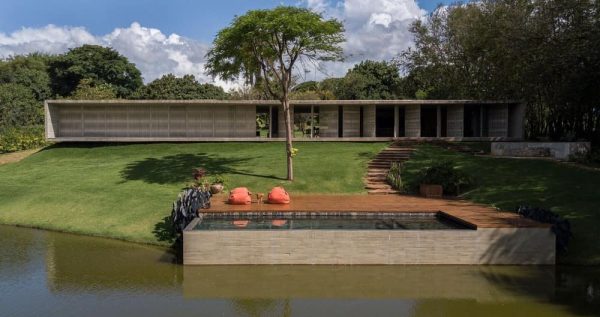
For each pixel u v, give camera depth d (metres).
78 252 13.15
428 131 33.84
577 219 13.57
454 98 39.50
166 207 16.83
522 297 9.58
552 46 23.22
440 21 41.16
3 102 43.91
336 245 11.62
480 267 11.51
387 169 21.83
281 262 11.62
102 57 63.03
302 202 16.05
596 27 20.64
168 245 13.86
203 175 19.83
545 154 22.84
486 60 31.12
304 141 29.11
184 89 56.53
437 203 15.95
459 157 23.05
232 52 19.52
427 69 41.47
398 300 9.46
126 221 15.95
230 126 29.98
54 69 61.56
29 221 16.97
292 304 9.23
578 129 27.25
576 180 17.50
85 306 9.06
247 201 15.32
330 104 29.34
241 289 10.04
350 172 21.38
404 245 11.62
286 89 20.00
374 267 11.49
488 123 31.19
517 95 29.03
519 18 25.95
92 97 44.91
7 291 9.92
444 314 8.73
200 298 9.52
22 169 24.92
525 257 11.65
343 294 9.78
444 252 11.65
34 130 33.69
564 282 10.44
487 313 8.77
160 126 29.77
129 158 26.19
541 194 16.19
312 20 18.48
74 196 18.89
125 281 10.59
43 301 9.33
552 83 25.25
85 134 29.64
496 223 12.05
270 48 19.44
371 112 30.03
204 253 11.62
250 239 11.61
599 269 11.35
